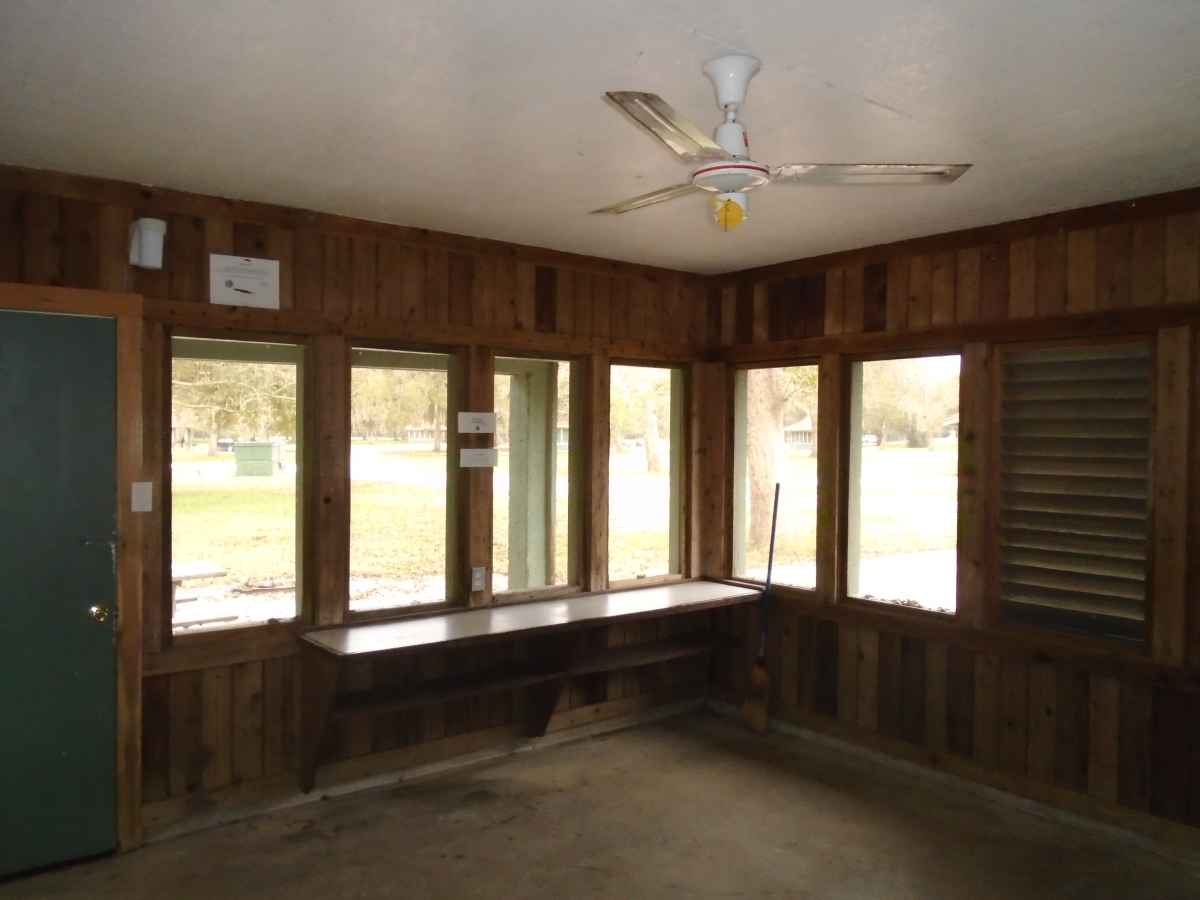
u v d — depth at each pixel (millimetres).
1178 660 3404
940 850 3469
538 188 3471
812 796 3977
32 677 3121
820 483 4664
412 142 2930
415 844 3455
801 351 4730
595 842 3496
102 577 3238
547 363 4840
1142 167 3131
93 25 2080
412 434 4215
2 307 3055
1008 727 3910
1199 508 3352
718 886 3168
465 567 4297
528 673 4242
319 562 3840
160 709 3461
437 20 2037
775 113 2625
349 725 3939
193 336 3574
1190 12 1966
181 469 3596
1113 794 3580
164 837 3453
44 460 3129
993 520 3990
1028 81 2375
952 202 3600
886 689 4371
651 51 2201
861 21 2018
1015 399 3924
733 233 4172
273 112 2654
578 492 4801
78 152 3039
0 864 3078
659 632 5043
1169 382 3416
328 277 3852
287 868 3244
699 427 5203
